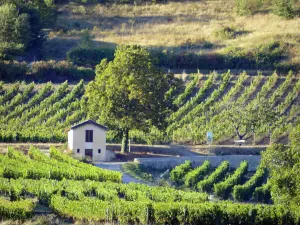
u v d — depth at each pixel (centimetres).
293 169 17388
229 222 17300
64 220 16962
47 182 19712
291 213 17475
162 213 16962
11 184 18950
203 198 18988
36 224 15988
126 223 16775
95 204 17100
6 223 15900
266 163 17875
